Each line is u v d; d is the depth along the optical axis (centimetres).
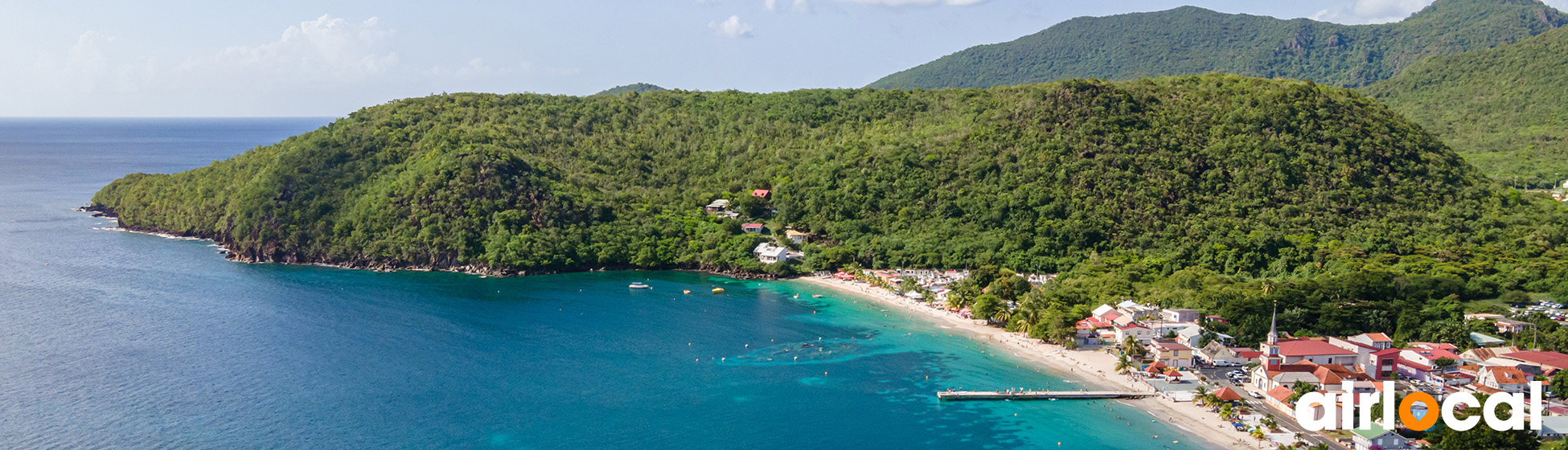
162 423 16162
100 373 18900
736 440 16062
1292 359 19025
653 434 16275
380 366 19825
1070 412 17450
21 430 15675
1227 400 17675
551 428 16412
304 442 15475
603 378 19375
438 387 18512
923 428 16712
